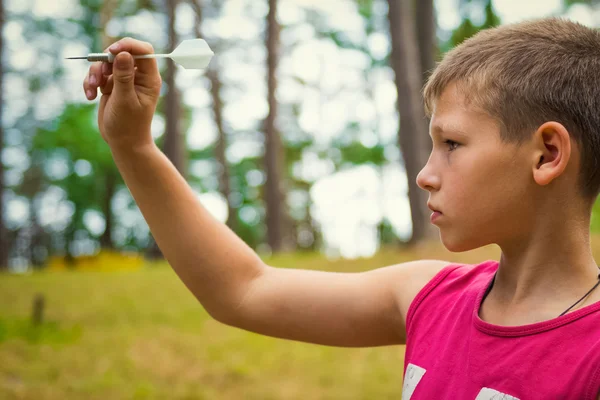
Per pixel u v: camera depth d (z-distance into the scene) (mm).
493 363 1030
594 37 1074
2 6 18094
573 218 1038
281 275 1448
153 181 1393
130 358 6270
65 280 10891
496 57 1073
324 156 30188
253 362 6141
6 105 25219
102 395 5312
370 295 1372
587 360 937
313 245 33688
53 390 5395
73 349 6559
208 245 1424
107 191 30328
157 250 22031
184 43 1238
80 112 26328
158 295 9273
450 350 1124
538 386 969
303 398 5285
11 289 10172
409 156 11875
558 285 1040
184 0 21469
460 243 1093
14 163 27547
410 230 11633
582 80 1029
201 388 5559
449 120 1093
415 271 1354
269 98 18562
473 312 1120
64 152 27484
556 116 1023
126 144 1358
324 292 1396
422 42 12430
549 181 1014
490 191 1056
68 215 30750
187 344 6746
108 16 23062
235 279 1432
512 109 1040
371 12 24609
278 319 1407
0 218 18750
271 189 18547
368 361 6113
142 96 1323
